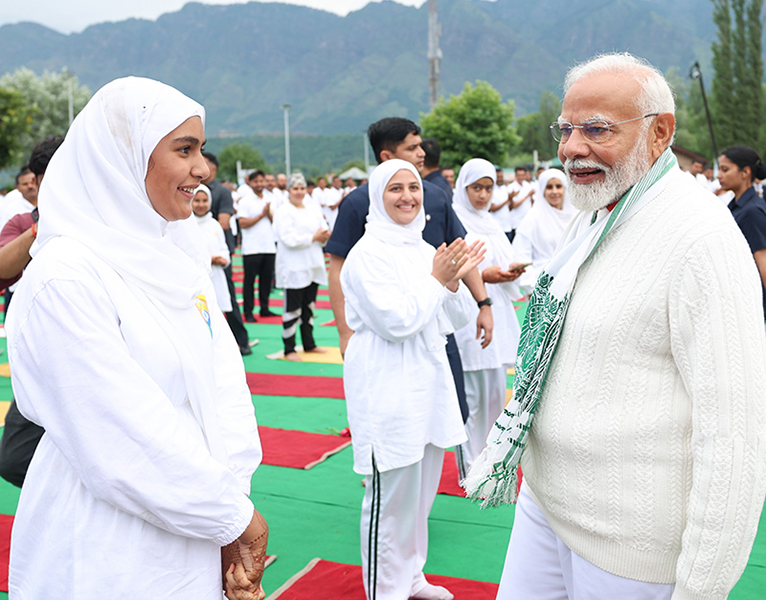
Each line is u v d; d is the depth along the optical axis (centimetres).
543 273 186
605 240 172
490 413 418
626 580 169
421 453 273
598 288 169
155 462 144
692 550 152
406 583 278
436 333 282
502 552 332
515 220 1384
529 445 196
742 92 3881
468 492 206
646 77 168
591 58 179
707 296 150
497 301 417
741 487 146
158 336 155
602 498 169
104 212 154
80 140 155
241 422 181
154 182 158
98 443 141
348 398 283
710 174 1527
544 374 178
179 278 164
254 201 942
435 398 281
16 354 147
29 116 3103
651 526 164
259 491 404
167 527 148
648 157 171
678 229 158
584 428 169
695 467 153
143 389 146
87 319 143
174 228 185
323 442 484
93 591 146
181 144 158
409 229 285
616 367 164
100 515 148
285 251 714
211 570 159
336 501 391
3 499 390
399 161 285
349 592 295
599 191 172
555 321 175
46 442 158
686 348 154
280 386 629
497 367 403
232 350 193
